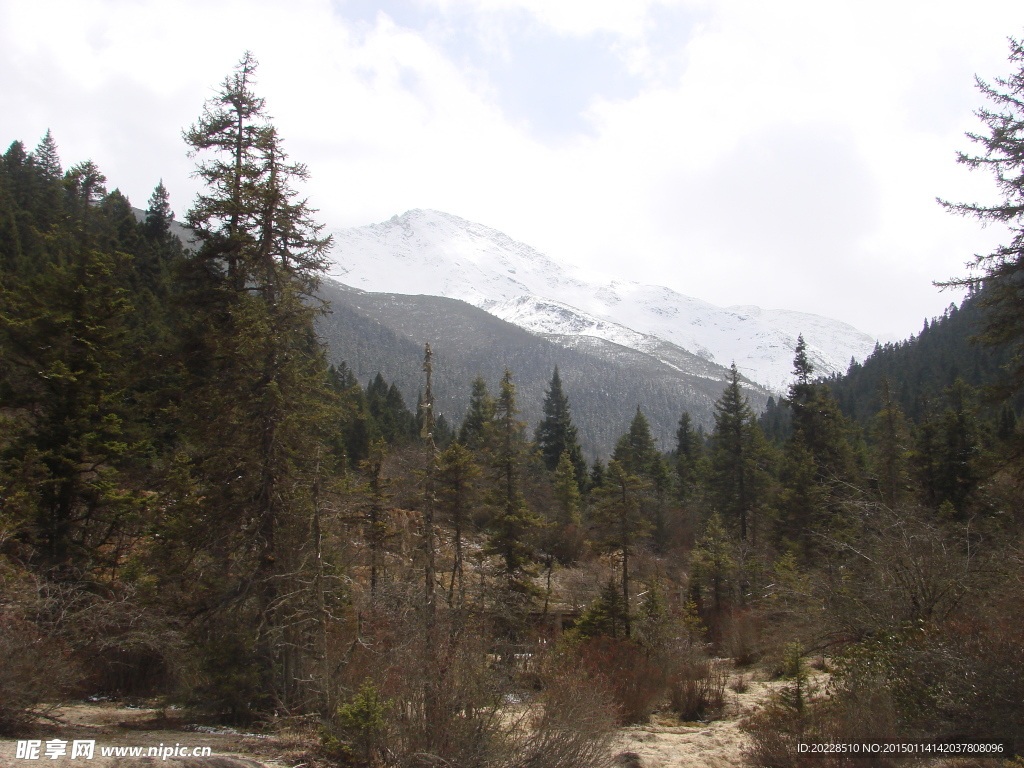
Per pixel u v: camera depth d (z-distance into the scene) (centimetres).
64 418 1645
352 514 1559
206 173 1666
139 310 3278
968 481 2820
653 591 2398
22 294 1744
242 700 1205
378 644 1094
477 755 861
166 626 1332
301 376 1470
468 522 2414
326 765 904
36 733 930
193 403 1541
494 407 3028
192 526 1394
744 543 3297
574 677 1023
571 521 4300
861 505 1552
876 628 1243
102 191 6475
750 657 2209
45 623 1073
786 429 9688
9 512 1395
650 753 1186
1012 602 1139
